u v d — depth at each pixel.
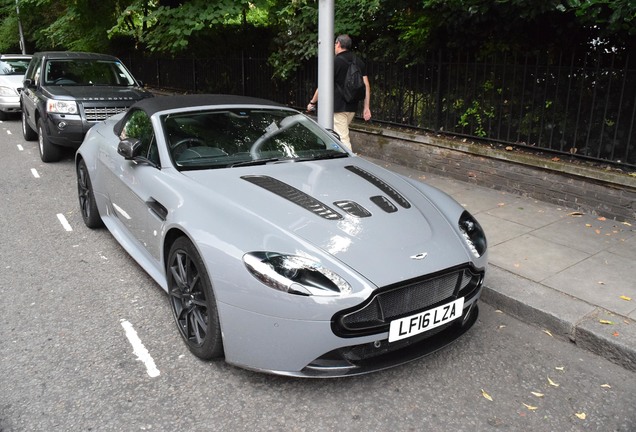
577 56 6.03
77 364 3.13
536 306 3.67
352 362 2.76
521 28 6.43
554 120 6.20
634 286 3.98
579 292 3.88
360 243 2.90
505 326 3.68
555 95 6.14
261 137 4.16
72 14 15.27
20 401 2.79
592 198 5.64
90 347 3.31
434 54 7.50
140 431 2.58
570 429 2.65
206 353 3.05
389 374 3.08
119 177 4.31
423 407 2.79
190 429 2.60
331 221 3.06
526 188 6.25
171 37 10.62
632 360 3.16
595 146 5.87
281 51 10.04
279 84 10.72
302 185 3.51
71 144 8.18
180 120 4.13
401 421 2.68
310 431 2.60
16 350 3.28
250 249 2.78
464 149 6.90
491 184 6.64
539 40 6.38
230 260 2.78
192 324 3.18
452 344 3.43
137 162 4.02
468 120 7.19
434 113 7.62
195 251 3.02
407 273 2.77
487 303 3.98
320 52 6.04
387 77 8.26
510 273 4.21
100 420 2.65
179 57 14.90
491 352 3.34
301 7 9.64
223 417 2.69
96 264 4.60
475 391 2.94
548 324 3.59
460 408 2.79
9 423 2.62
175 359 3.19
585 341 3.38
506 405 2.82
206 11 9.86
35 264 4.61
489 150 6.60
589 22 5.57
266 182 3.50
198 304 3.07
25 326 3.57
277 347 2.71
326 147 4.36
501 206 5.93
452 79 7.31
